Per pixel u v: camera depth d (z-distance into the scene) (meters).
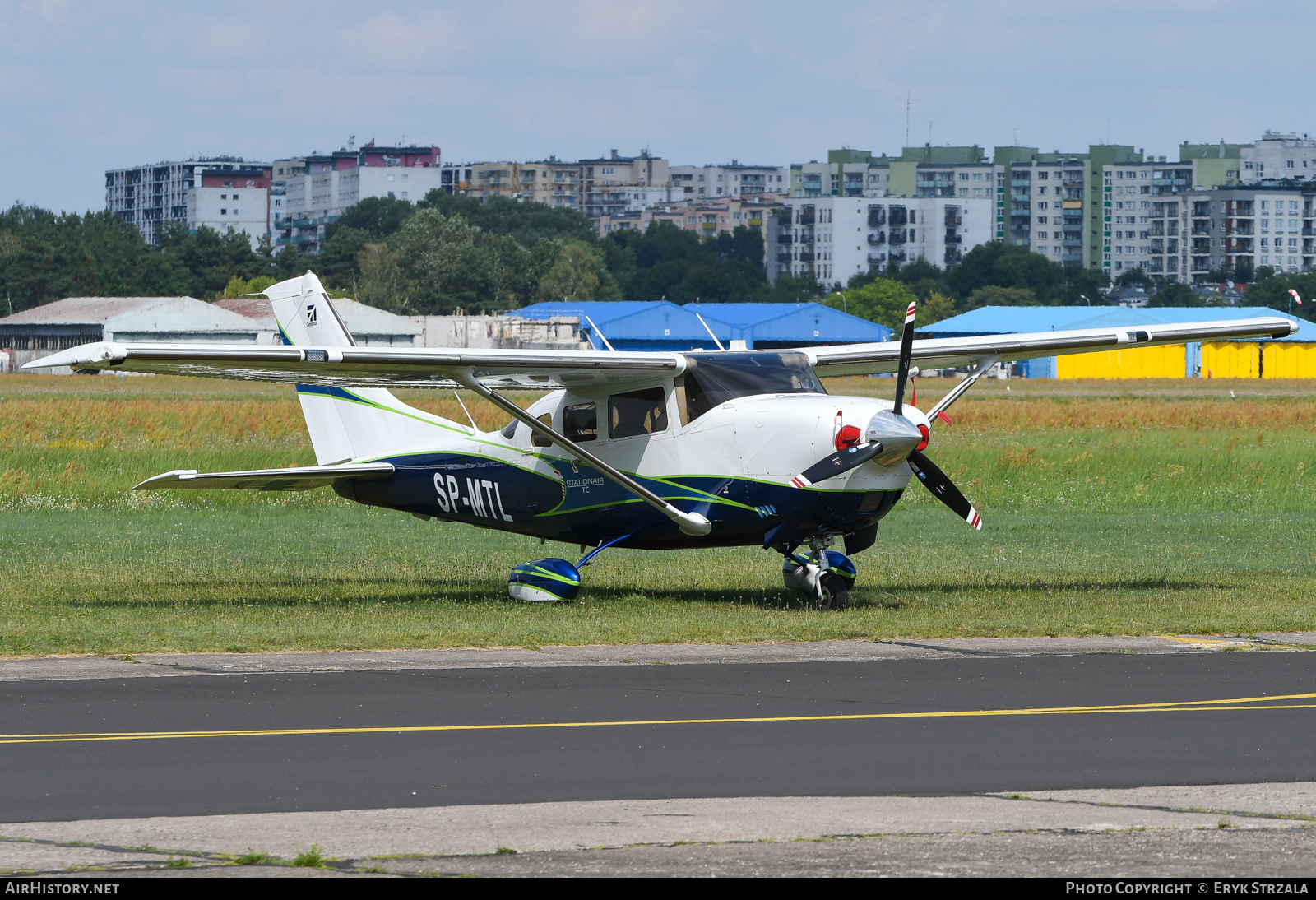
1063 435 128.12
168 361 44.44
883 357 57.78
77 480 92.12
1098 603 51.94
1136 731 31.28
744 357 53.62
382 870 21.50
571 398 55.19
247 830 23.58
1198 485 95.12
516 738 30.56
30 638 42.62
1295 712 33.38
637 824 23.91
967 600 53.00
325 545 71.00
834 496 49.25
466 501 58.94
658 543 54.41
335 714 32.97
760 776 27.31
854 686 36.53
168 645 42.16
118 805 25.11
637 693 35.62
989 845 22.75
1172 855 22.22
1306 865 21.75
